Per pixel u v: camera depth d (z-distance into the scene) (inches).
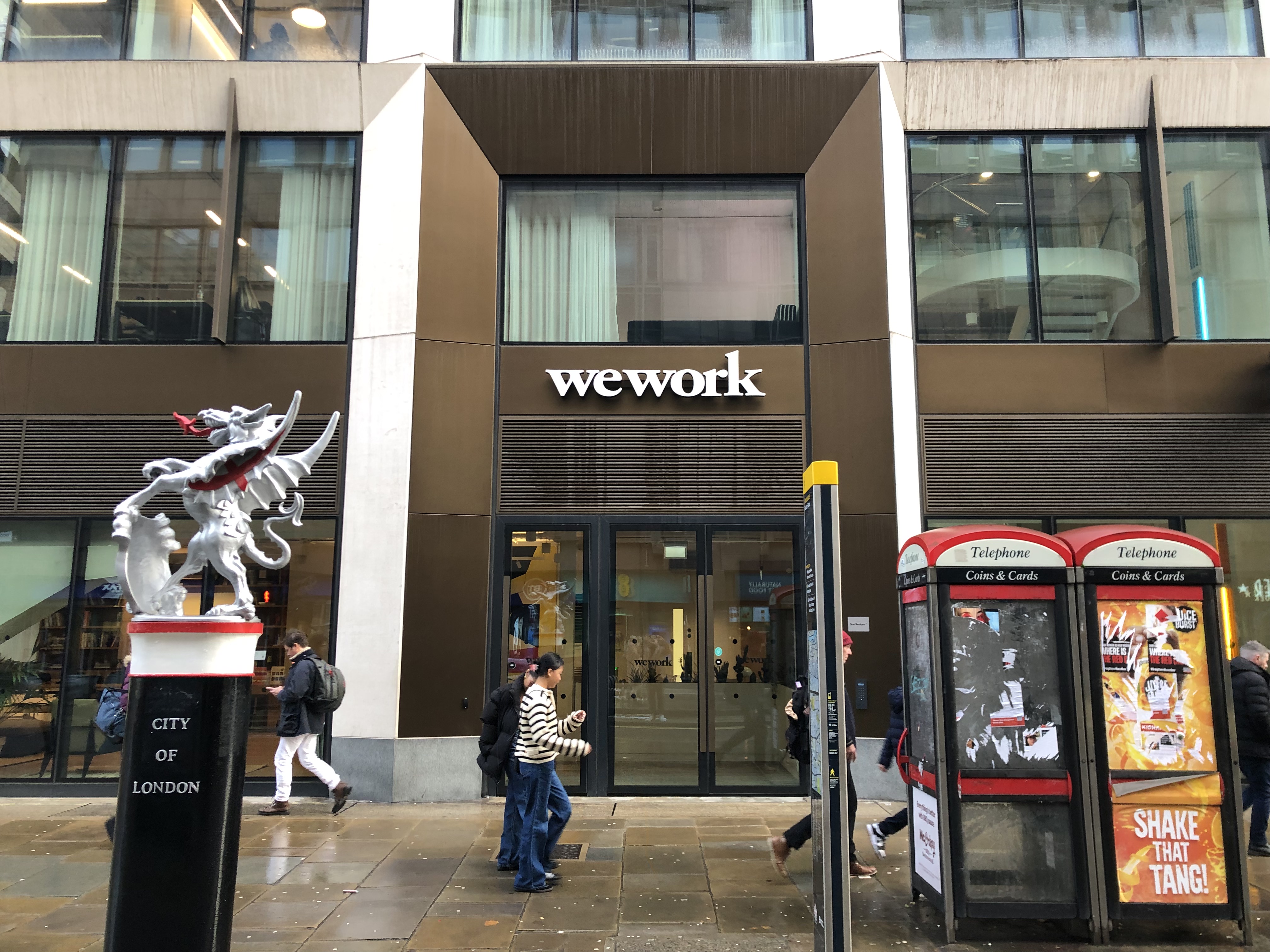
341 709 377.1
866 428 391.9
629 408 404.2
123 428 404.5
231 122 414.3
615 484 398.9
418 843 304.0
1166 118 415.2
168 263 421.1
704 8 433.1
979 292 412.8
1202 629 224.5
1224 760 219.6
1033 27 430.3
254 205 422.6
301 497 213.5
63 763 388.5
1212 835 217.5
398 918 229.8
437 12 421.7
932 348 402.9
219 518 194.1
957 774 220.4
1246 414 397.4
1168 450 395.2
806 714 252.4
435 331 398.0
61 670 393.4
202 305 417.4
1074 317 411.2
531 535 397.1
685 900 244.1
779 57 427.8
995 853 219.0
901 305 400.2
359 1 432.5
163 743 173.5
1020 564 227.1
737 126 417.1
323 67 417.1
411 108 412.8
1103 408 398.0
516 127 418.0
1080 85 413.7
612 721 385.1
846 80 413.4
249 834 316.2
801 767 380.5
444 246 405.1
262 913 233.5
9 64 423.5
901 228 407.5
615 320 417.4
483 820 337.7
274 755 382.9
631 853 292.0
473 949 209.5
